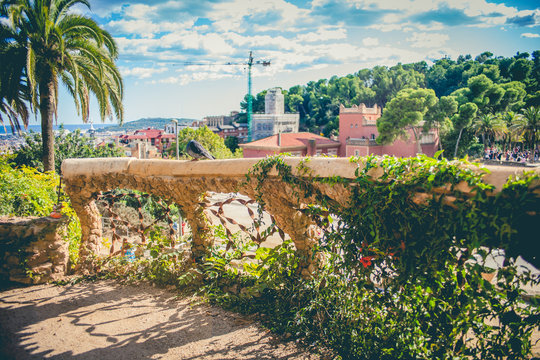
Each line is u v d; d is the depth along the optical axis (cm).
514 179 297
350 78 10988
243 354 463
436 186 342
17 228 698
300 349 470
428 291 370
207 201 656
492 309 353
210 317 564
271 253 591
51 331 534
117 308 605
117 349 485
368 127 5347
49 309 603
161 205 701
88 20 1151
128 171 671
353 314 482
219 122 13975
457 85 8819
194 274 654
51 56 1184
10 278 695
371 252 417
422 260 370
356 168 417
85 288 685
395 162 382
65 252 733
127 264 752
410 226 371
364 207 412
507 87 6000
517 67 7319
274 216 548
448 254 350
